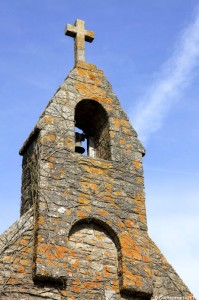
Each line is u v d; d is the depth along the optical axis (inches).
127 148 519.5
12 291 417.1
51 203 458.3
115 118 530.3
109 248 468.8
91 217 468.4
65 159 483.8
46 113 498.6
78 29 576.1
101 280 450.9
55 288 430.0
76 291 437.4
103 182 489.7
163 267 483.8
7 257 430.0
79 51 559.8
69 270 443.5
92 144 544.7
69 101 515.5
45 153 478.9
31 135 501.4
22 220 451.5
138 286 454.6
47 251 435.8
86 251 458.9
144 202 498.6
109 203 482.3
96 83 540.7
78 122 553.9
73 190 473.1
